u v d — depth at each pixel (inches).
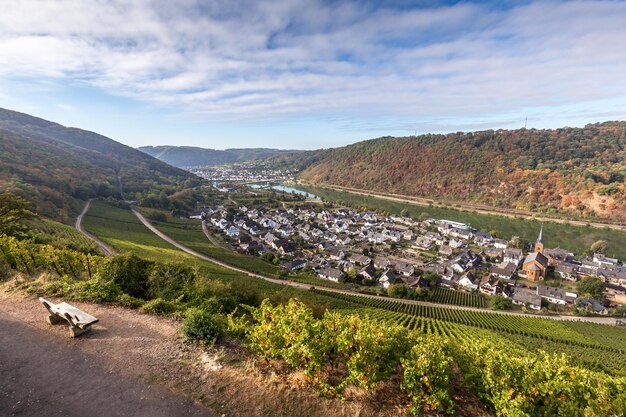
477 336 1456.7
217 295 778.2
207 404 310.8
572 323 1941.4
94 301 537.0
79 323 413.7
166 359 378.6
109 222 3319.4
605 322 2023.9
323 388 337.4
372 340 372.5
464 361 402.6
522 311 2165.4
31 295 538.9
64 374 341.4
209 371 360.5
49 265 943.7
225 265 2608.3
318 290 2247.8
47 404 297.7
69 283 629.6
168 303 543.8
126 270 702.5
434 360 350.0
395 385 378.6
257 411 306.5
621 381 334.3
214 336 426.9
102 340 413.7
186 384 337.1
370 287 2495.1
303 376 361.1
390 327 469.4
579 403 311.4
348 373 389.4
